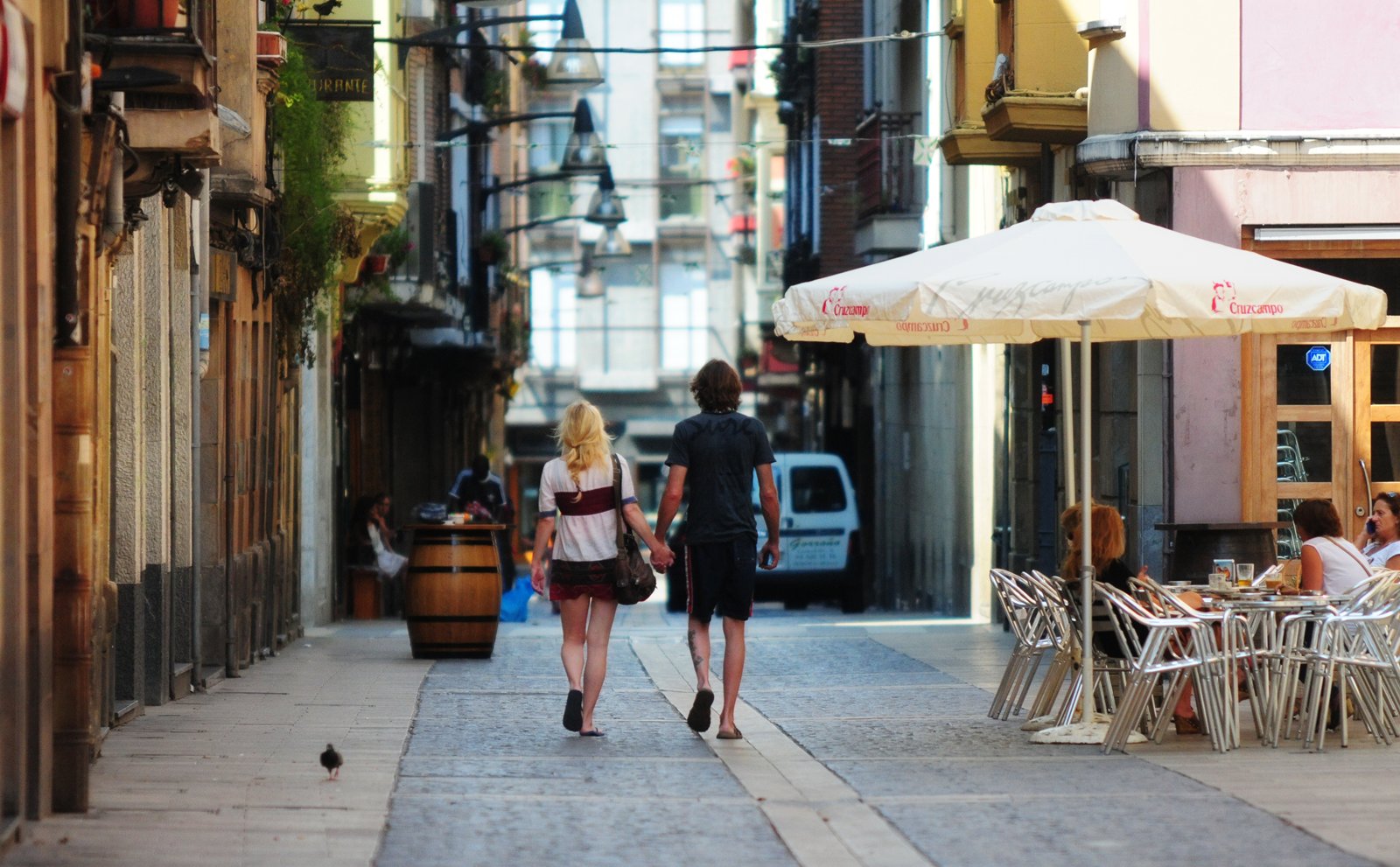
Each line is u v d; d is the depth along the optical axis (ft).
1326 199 124.16
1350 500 125.18
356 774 75.00
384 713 96.94
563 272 468.75
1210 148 123.54
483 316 283.59
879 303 82.69
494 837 61.98
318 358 179.22
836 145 257.34
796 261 286.66
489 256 281.95
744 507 86.38
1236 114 124.77
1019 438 170.40
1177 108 124.67
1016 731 89.86
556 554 88.02
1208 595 90.84
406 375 257.55
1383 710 86.33
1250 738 87.76
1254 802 68.69
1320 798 69.67
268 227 136.05
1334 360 125.29
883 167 219.41
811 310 85.30
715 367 87.71
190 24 78.02
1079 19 143.95
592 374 485.97
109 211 75.97
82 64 66.28
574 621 87.97
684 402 488.02
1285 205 124.16
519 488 488.85
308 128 139.03
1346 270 125.80
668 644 142.51
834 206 258.16
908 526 235.40
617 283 485.15
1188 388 124.36
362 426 221.66
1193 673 85.56
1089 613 86.22
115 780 72.64
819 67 259.39
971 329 98.63
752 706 100.37
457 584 130.11
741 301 485.97
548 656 134.51
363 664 128.06
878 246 220.43
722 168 484.33
